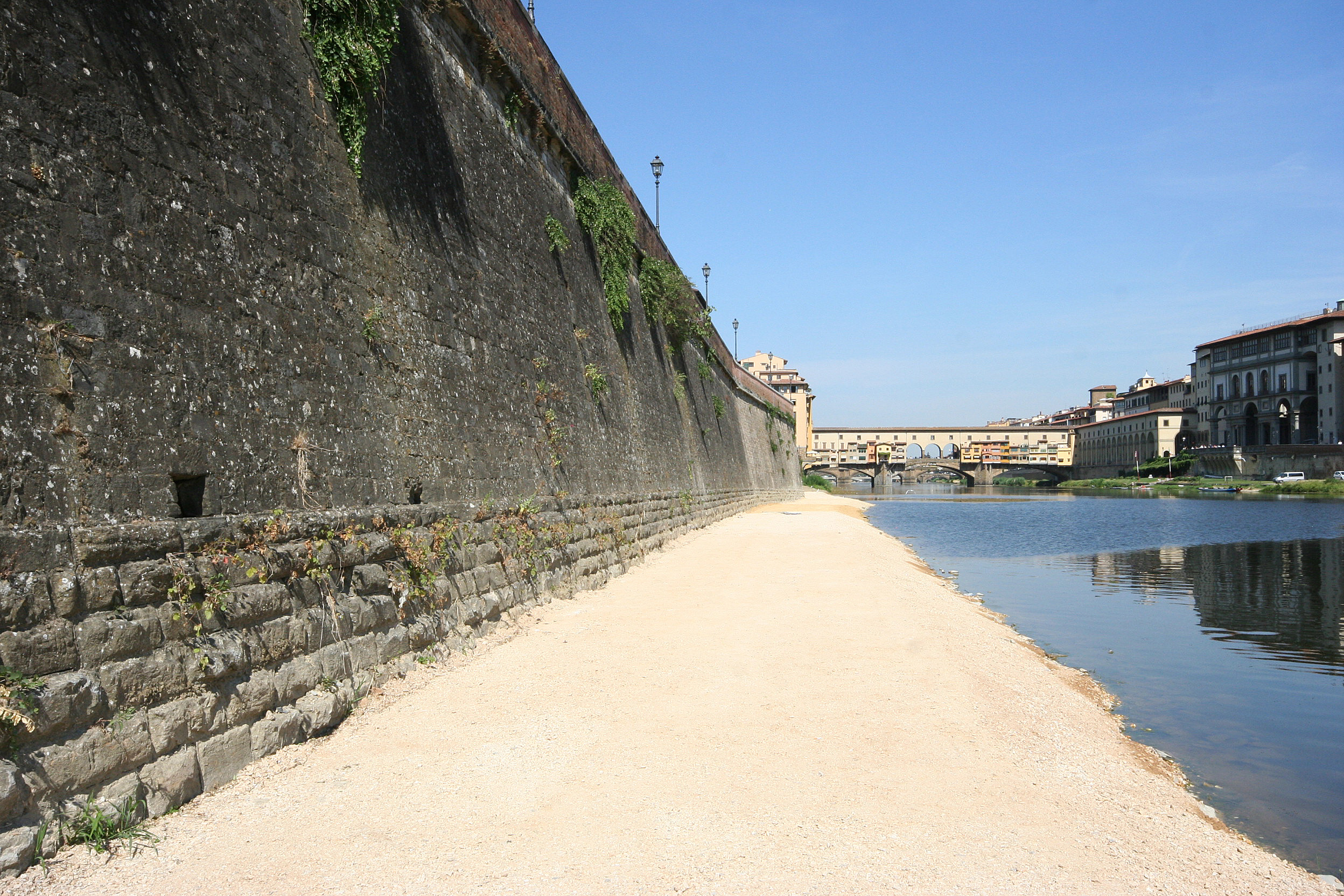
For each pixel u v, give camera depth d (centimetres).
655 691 796
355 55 845
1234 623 1764
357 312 818
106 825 436
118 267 523
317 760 591
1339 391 10725
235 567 564
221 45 659
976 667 968
